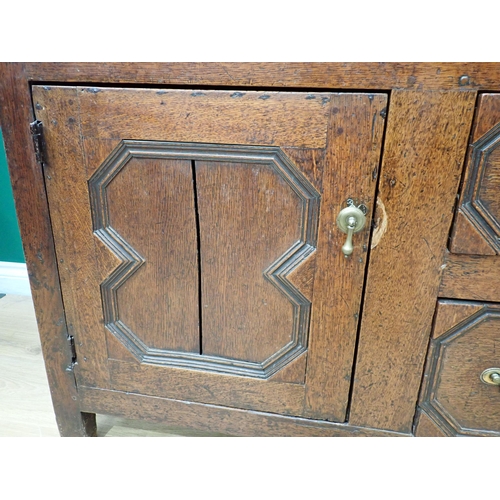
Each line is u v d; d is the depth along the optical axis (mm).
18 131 582
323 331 611
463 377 595
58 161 588
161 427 869
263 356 648
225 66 509
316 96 500
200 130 540
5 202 1257
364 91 493
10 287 1352
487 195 506
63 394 744
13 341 1106
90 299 665
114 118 553
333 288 583
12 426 838
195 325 652
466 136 489
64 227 626
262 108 517
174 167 567
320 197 542
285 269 587
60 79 548
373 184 525
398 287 567
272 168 544
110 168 582
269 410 677
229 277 612
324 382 640
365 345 605
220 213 579
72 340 701
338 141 514
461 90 473
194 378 681
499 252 521
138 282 644
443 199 518
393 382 619
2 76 558
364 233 548
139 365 691
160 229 604
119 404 728
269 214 566
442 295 562
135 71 529
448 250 539
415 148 502
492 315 555
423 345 590
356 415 651
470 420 622
